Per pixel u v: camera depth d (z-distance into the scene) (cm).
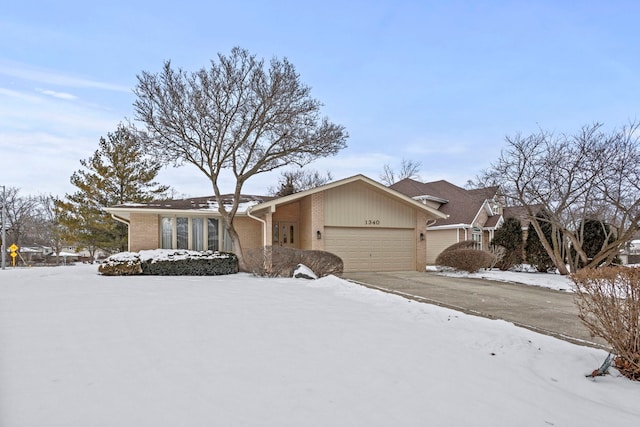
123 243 2564
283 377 375
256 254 1382
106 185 2514
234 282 1114
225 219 1594
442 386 370
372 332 552
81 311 657
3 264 2394
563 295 1118
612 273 450
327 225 1622
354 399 333
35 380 353
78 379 358
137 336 503
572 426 307
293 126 1580
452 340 527
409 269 1744
